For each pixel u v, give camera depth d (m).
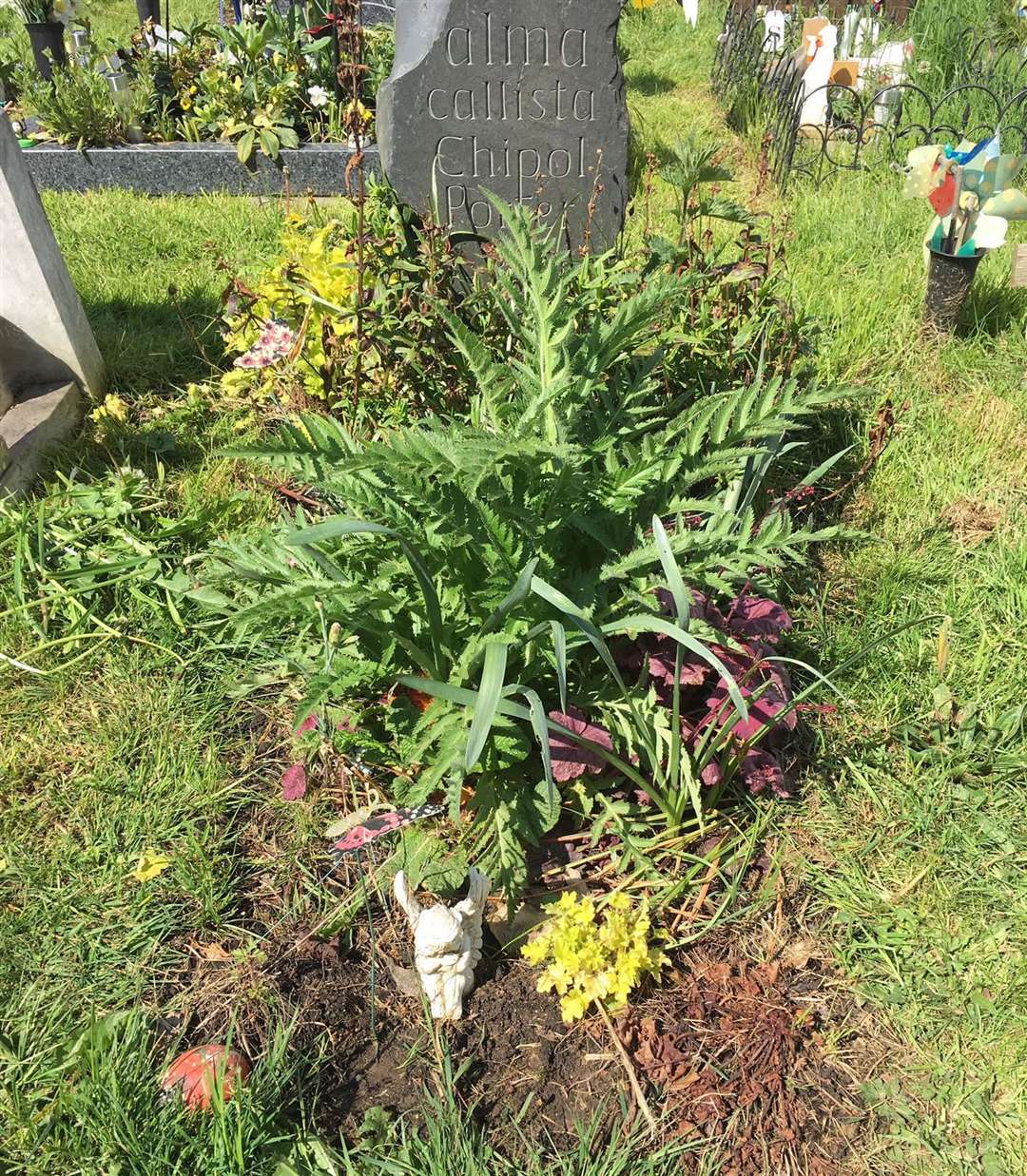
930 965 1.15
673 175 1.77
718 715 1.23
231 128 3.17
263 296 1.92
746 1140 1.00
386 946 1.16
